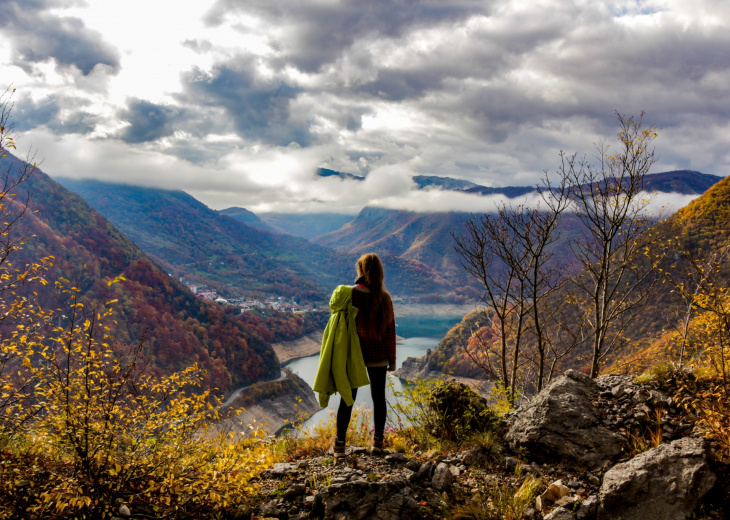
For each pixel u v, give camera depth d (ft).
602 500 10.21
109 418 9.85
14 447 11.78
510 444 14.21
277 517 10.84
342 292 13.78
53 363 9.76
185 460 11.26
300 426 17.40
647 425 13.16
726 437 11.06
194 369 11.24
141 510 10.78
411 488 11.76
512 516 10.50
